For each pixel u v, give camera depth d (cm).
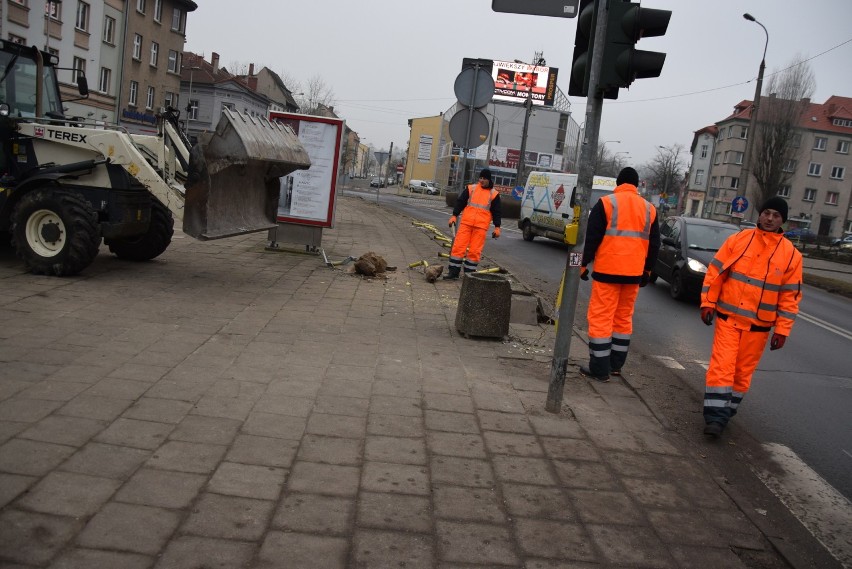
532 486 410
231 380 539
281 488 375
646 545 356
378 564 313
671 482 438
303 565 306
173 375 538
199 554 306
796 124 5150
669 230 1489
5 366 521
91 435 415
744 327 539
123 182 877
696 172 9962
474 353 702
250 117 902
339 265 1180
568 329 536
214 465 393
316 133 1221
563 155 7650
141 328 665
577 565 331
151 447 407
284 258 1208
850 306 1744
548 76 8038
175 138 912
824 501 452
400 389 560
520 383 614
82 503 338
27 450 387
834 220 8169
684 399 647
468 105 1122
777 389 742
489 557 329
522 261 1828
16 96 938
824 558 370
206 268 1042
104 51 4519
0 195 888
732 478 469
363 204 3984
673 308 1252
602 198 639
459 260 1139
